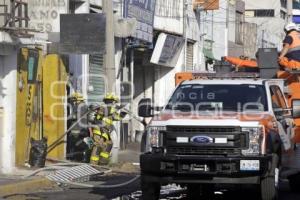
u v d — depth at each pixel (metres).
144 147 22.78
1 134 31.39
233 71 32.56
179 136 22.09
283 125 25.03
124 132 47.91
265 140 21.95
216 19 70.50
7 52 30.89
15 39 29.50
